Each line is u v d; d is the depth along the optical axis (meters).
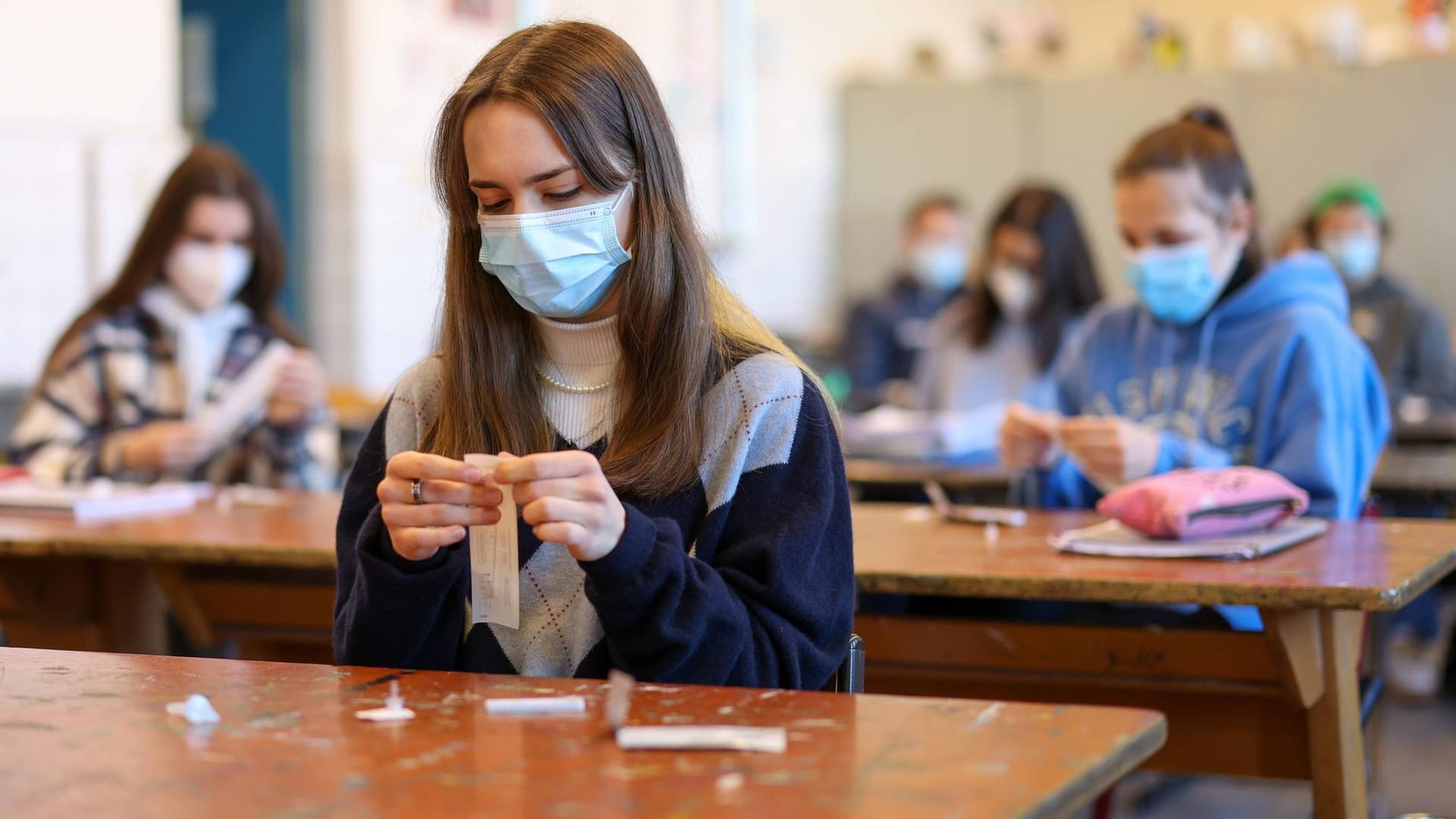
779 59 7.56
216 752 1.02
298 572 2.45
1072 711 1.10
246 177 3.16
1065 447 2.42
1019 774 0.95
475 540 1.39
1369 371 2.56
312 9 5.32
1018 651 2.06
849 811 0.88
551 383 1.52
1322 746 1.86
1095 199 7.92
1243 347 2.60
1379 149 7.54
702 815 0.88
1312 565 1.86
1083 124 7.91
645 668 1.29
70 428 3.04
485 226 1.42
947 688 2.18
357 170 5.32
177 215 3.09
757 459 1.44
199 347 3.11
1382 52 7.62
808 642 1.38
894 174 8.13
